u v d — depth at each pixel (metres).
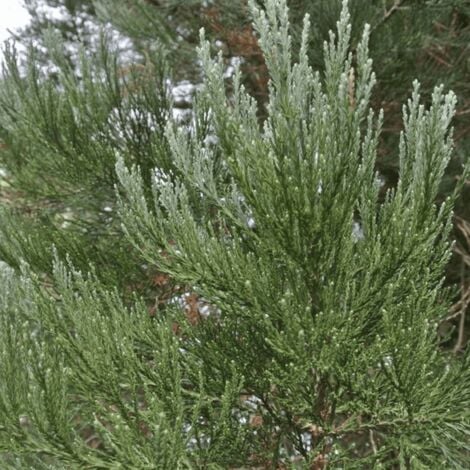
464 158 5.90
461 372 2.72
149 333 3.12
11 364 2.53
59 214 4.72
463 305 5.21
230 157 2.73
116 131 4.27
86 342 2.71
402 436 2.93
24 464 2.55
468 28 5.89
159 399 2.91
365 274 2.89
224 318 3.31
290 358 2.99
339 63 2.65
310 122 2.70
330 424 3.08
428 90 5.74
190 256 2.87
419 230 2.72
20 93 4.21
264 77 6.13
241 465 3.18
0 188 4.60
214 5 5.90
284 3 2.59
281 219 2.74
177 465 2.62
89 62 4.27
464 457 2.90
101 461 2.55
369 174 2.86
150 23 5.94
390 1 5.68
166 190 2.87
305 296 2.96
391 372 2.79
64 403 2.53
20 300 3.07
